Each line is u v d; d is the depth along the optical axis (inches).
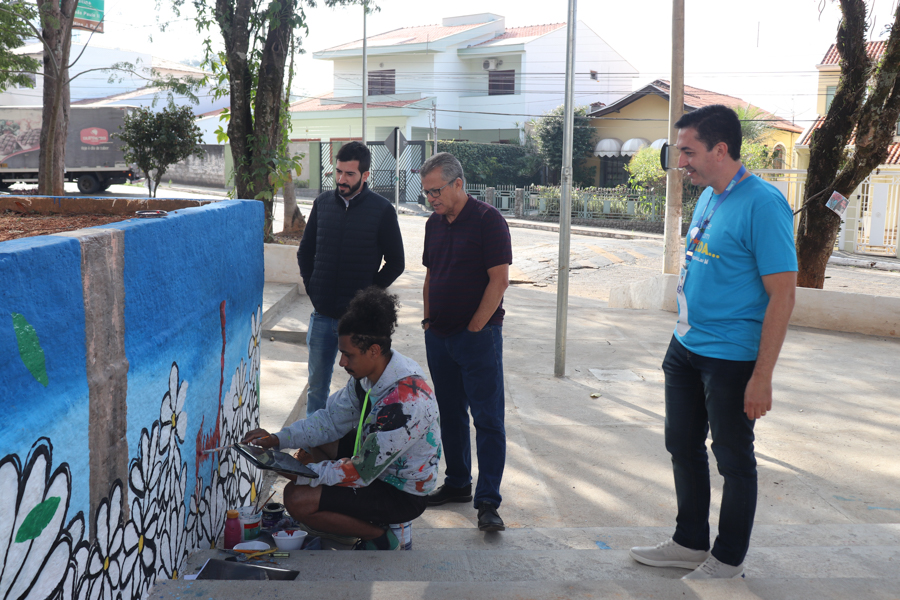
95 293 66.0
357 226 150.9
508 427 194.4
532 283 540.7
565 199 236.1
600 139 1219.2
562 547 125.3
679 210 390.3
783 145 1134.4
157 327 82.5
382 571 103.7
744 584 95.1
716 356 103.3
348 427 118.0
